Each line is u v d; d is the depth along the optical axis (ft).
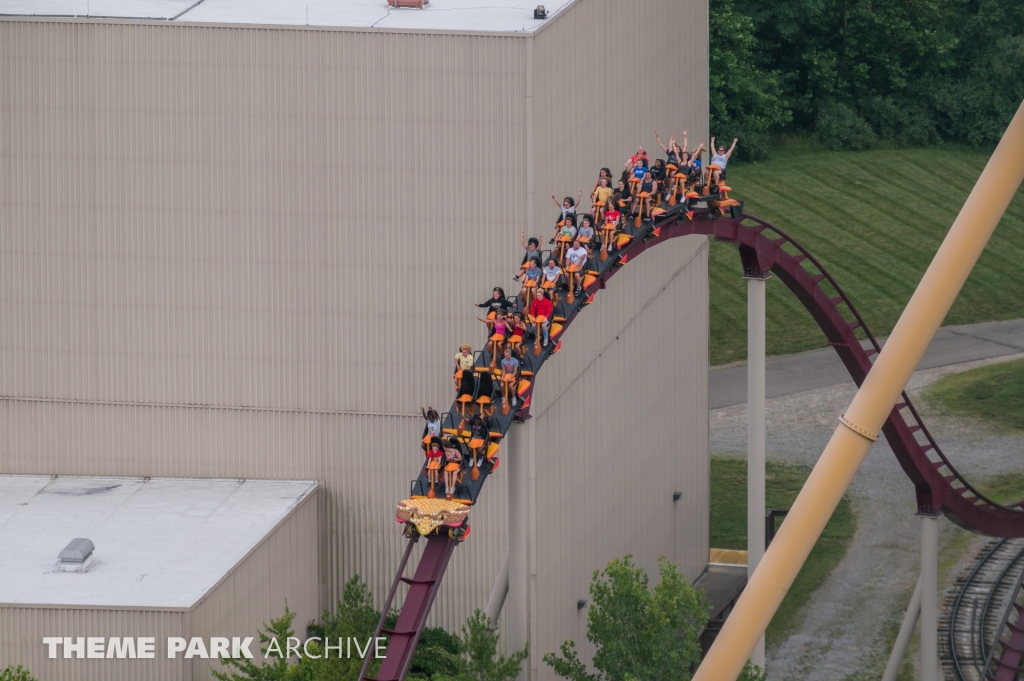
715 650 551.18
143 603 556.10
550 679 649.20
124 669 558.97
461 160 643.45
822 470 544.21
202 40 649.61
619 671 582.76
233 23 646.33
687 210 632.79
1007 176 529.45
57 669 559.79
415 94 641.40
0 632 558.97
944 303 535.60
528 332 562.25
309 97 648.38
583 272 585.63
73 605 554.87
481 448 518.37
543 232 651.25
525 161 639.35
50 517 639.35
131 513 643.04
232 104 653.30
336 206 655.35
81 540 592.60
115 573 583.17
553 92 648.79
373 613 599.57
